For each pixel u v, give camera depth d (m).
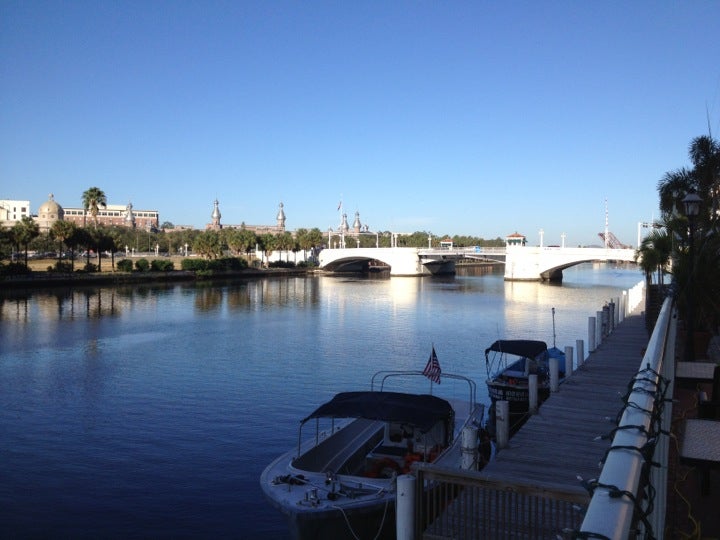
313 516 13.12
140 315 67.44
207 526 17.50
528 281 131.88
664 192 41.97
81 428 26.47
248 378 37.03
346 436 18.42
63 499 19.16
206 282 119.25
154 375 37.66
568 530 4.68
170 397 32.03
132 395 32.44
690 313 18.95
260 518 18.03
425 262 158.88
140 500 19.16
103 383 35.31
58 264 102.38
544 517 8.98
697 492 9.43
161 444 24.33
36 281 91.12
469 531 9.98
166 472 21.41
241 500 19.22
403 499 9.97
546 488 8.93
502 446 15.41
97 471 21.45
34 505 18.70
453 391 33.81
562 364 29.39
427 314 72.50
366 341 52.25
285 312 73.25
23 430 26.14
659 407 3.95
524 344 26.94
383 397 16.77
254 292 100.69
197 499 19.22
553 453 14.82
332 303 84.62
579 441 15.71
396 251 153.25
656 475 5.05
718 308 20.42
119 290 96.25
